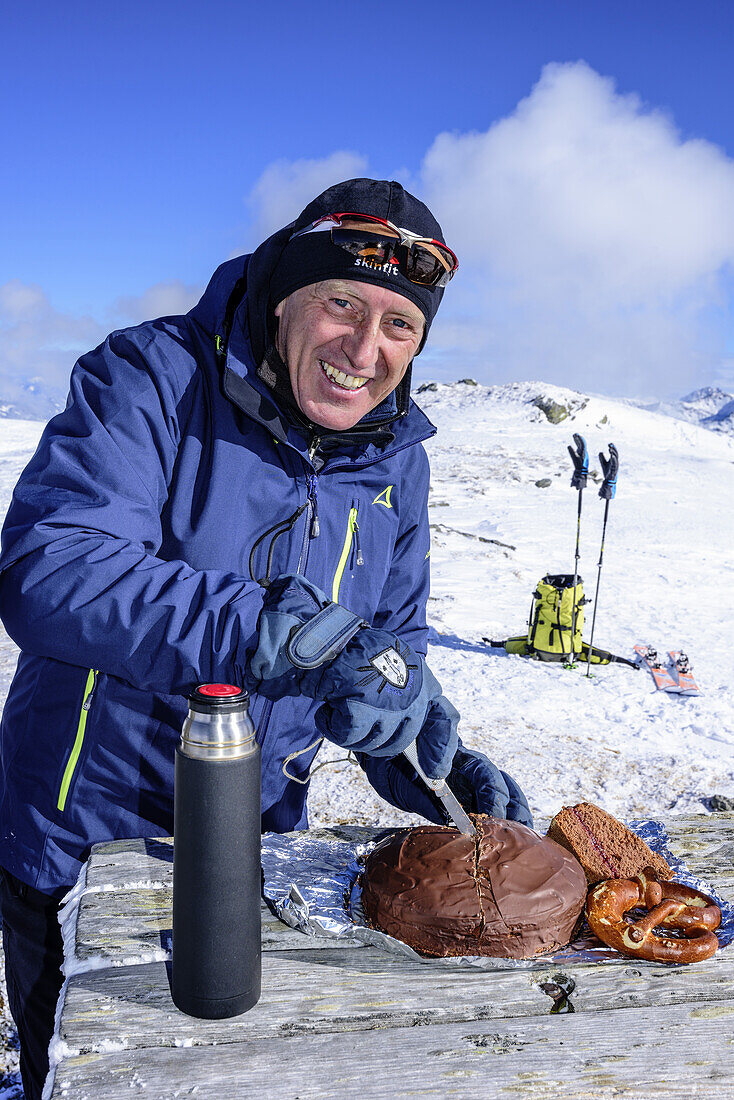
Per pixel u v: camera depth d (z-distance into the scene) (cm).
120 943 132
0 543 140
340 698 121
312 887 150
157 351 157
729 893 155
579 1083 106
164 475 156
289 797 188
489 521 1473
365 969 130
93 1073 105
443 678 657
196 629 129
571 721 572
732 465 2325
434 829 151
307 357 151
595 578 1098
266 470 164
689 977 129
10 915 170
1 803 173
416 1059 109
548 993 125
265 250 157
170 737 161
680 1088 106
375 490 181
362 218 140
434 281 147
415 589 200
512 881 137
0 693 548
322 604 130
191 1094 102
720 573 1183
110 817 165
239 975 115
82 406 150
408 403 180
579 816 166
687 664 687
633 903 142
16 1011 178
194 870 111
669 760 505
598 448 2317
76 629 130
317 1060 109
